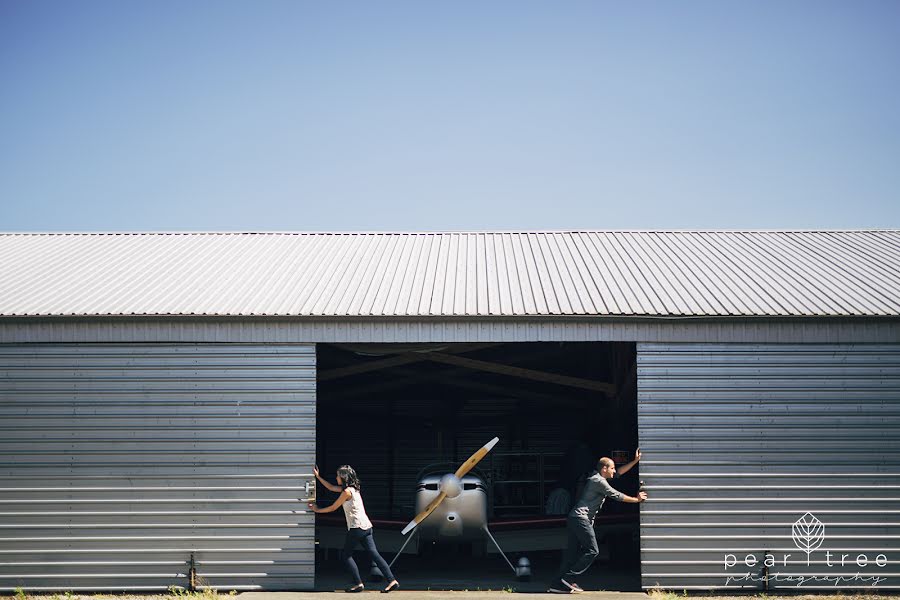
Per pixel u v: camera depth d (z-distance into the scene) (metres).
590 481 9.58
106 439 9.88
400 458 16.28
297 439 9.88
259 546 9.72
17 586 9.66
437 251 13.49
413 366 14.61
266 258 12.92
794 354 9.84
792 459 9.71
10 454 9.84
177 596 9.38
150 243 14.07
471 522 10.53
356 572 9.57
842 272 11.62
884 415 9.75
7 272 11.98
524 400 16.09
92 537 9.73
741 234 14.42
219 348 9.99
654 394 9.81
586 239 14.28
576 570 9.50
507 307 10.14
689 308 9.99
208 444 9.87
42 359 9.96
